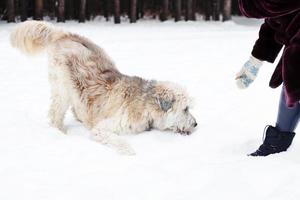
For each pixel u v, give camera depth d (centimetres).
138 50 951
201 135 471
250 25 1477
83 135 488
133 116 472
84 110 496
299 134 458
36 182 335
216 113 552
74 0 1450
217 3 1502
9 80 691
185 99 478
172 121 477
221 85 689
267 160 362
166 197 309
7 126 467
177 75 744
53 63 494
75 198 309
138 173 350
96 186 328
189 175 343
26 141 425
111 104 476
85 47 509
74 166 367
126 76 502
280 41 355
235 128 492
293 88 344
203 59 877
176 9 1464
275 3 334
